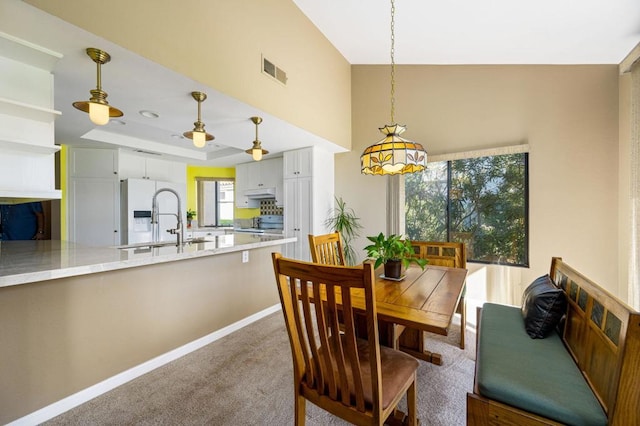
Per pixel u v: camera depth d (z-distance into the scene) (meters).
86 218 4.26
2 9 1.39
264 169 5.61
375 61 4.28
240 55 2.54
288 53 3.15
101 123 1.77
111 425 1.54
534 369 1.30
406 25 3.17
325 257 2.34
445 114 3.83
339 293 1.67
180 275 2.32
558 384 1.18
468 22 2.90
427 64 3.96
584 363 1.29
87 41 1.65
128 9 1.74
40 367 1.59
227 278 2.72
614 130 2.88
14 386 1.50
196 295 2.44
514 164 3.38
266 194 5.70
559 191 3.12
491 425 1.17
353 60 4.38
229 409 1.66
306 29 3.45
